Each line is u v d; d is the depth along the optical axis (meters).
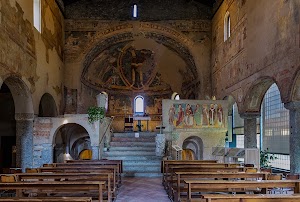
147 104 28.77
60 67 22.36
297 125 11.98
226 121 19.30
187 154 23.08
